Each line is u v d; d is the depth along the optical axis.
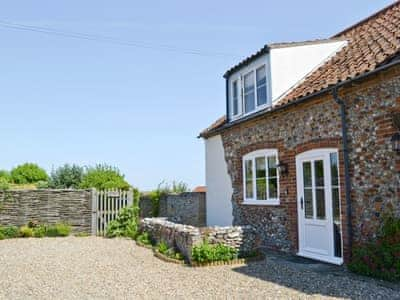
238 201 15.59
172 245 13.05
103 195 20.31
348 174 10.01
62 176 25.31
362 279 8.46
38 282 9.38
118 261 12.08
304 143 11.73
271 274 9.38
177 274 9.83
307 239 11.68
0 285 9.14
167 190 27.88
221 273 9.70
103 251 14.31
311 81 12.84
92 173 22.61
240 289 8.08
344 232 10.14
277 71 13.60
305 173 11.76
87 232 19.98
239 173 15.54
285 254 12.24
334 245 10.62
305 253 11.70
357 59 11.53
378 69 8.84
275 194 13.32
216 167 17.50
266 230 13.67
